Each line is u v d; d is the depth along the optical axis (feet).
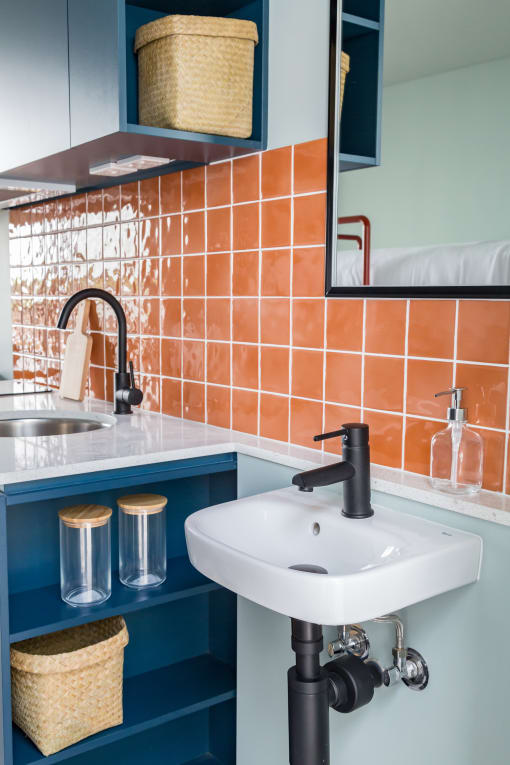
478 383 4.55
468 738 4.34
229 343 6.57
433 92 4.53
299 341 5.85
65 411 7.66
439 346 4.79
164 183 7.24
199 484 6.75
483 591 4.24
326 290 5.50
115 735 5.60
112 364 8.20
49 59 6.34
